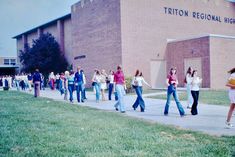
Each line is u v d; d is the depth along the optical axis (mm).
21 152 6137
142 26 29609
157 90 26375
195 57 27953
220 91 23250
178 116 11578
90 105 16031
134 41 29109
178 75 29906
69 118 10789
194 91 11758
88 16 33625
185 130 8453
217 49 26875
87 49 33906
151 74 30141
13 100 18797
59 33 45156
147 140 7172
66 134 7898
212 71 26531
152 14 30312
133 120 10359
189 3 33250
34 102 17375
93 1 32594
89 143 6883
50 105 15648
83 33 34688
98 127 8898
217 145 6609
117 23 28766
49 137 7523
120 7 28344
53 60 44062
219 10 35938
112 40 29578
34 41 46156
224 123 9781
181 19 32469
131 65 28828
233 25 37250
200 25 34062
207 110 12977
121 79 13023
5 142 6984
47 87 42469
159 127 8922
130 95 22062
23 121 10102
